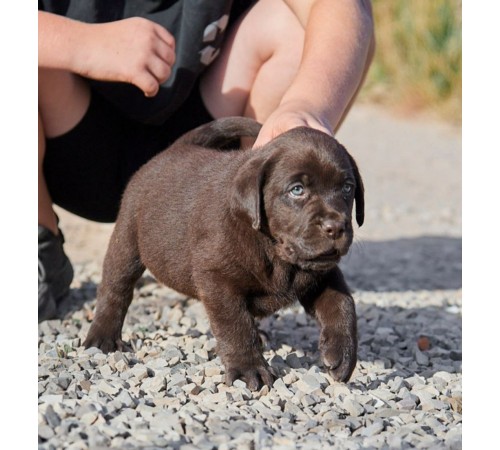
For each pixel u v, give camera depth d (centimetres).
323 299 449
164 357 477
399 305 673
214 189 459
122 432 355
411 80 1798
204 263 445
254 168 432
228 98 582
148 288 671
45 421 366
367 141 1574
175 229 479
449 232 1031
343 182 432
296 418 394
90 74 504
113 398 401
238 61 580
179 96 559
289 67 564
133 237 514
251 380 426
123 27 506
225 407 397
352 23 510
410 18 1792
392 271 838
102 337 505
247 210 424
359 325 599
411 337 575
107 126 586
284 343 541
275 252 442
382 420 393
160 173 509
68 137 573
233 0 590
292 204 426
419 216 1106
